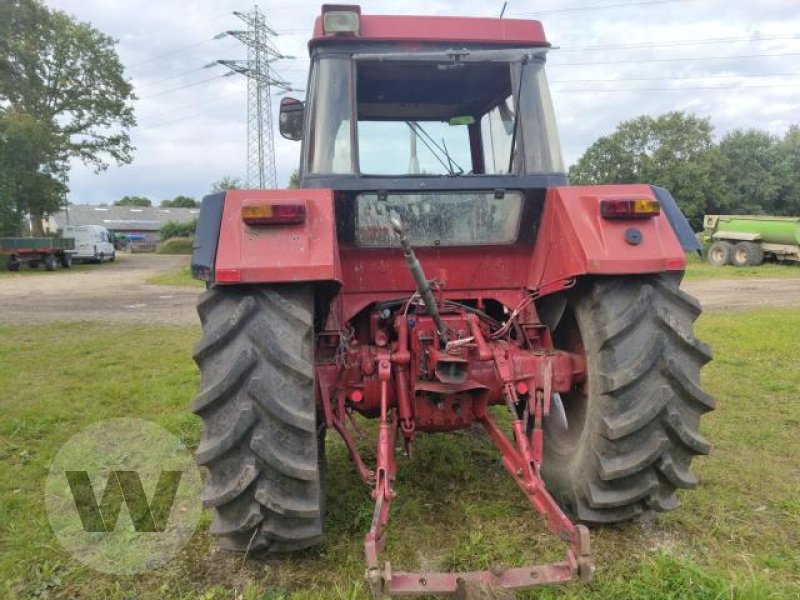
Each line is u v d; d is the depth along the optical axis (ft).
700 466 12.71
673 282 9.68
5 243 84.02
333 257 8.51
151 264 105.81
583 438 9.70
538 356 10.02
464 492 11.69
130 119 126.21
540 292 10.66
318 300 9.95
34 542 10.15
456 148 12.41
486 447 13.98
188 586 8.97
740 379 19.52
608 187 10.00
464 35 10.77
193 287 57.88
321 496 9.34
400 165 12.33
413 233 10.64
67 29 116.88
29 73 112.16
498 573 7.54
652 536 9.92
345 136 10.44
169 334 30.63
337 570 9.14
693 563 8.96
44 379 21.02
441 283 10.93
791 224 68.44
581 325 9.83
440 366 9.55
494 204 10.70
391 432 9.37
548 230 10.41
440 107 12.34
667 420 8.95
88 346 26.94
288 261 8.43
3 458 13.82
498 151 11.71
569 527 7.79
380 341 10.44
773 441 14.19
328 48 10.53
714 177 127.75
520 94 10.87
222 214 8.88
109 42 120.78
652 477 9.16
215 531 8.66
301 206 8.60
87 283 64.34
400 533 10.17
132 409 17.42
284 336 8.59
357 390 10.14
